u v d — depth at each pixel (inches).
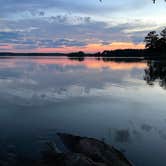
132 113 518.6
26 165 280.1
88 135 386.3
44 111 526.9
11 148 327.0
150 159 303.3
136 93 761.6
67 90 808.3
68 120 466.3
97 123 449.4
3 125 429.4
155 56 4677.7
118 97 695.1
